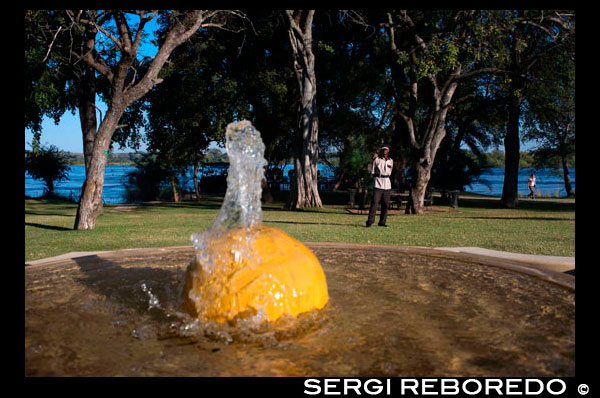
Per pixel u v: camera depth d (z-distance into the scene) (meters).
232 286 3.47
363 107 27.48
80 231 11.51
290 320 3.49
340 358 2.92
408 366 2.80
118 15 12.97
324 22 25.80
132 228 12.28
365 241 9.07
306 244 6.73
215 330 3.37
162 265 5.53
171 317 3.67
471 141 31.44
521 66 19.47
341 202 26.95
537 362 2.85
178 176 32.69
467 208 22.14
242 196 4.21
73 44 16.28
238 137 4.24
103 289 4.46
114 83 12.79
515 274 4.95
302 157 21.28
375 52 25.92
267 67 24.97
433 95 17.05
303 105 21.05
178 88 23.59
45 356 2.93
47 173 35.84
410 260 5.73
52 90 18.00
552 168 43.53
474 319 3.60
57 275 5.02
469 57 16.81
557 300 4.02
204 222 14.34
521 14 19.56
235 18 23.06
